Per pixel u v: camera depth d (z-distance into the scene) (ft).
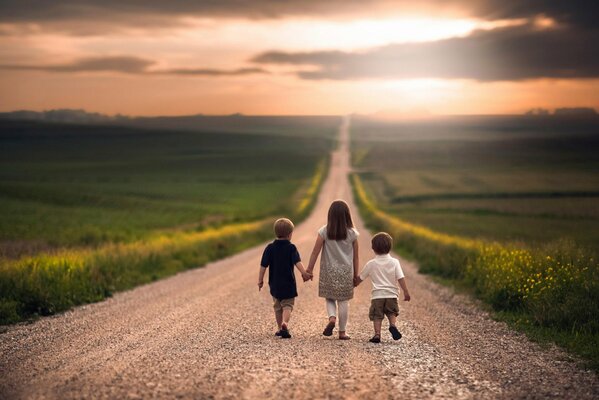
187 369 20.39
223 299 42.24
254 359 22.04
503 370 21.56
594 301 31.58
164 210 221.87
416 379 19.47
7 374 20.15
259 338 27.30
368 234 137.08
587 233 136.05
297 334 28.84
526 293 36.81
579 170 437.99
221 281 54.70
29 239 110.63
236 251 95.20
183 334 28.40
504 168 477.36
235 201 278.26
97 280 46.88
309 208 246.27
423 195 295.28
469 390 18.40
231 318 33.71
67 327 31.04
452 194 293.23
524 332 29.96
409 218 190.39
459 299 43.34
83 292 42.73
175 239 91.56
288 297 27.78
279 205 249.14
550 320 31.07
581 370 21.84
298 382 18.54
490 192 295.28
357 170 506.07
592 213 200.23
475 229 148.05
